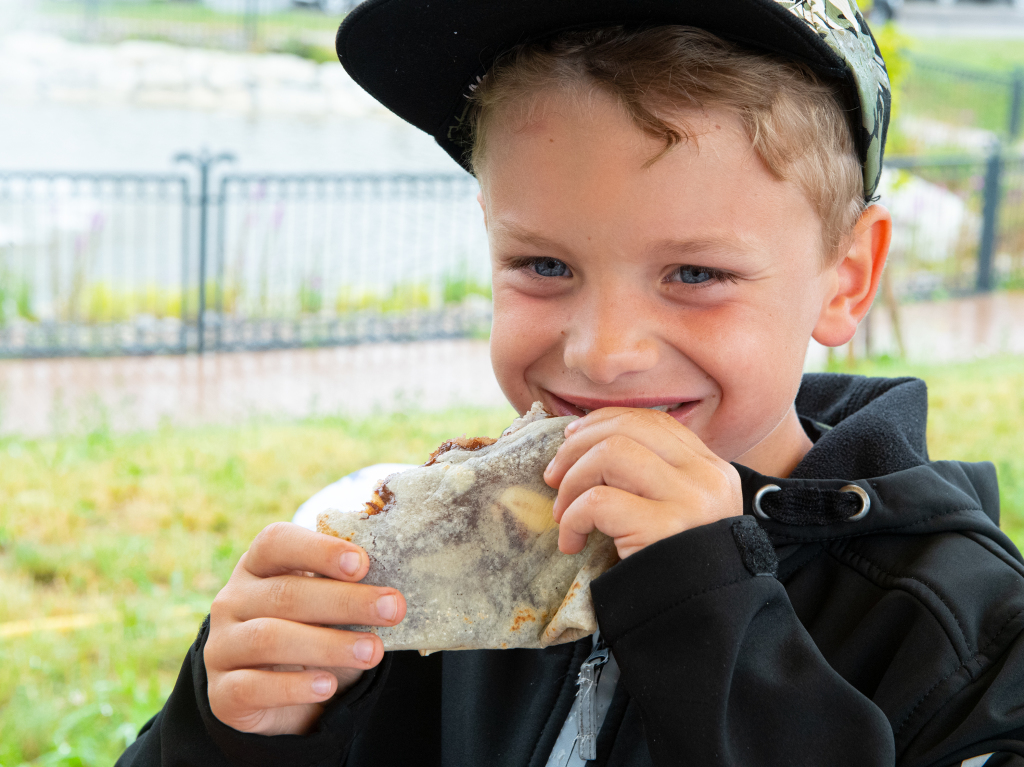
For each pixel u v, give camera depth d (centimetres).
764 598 95
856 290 118
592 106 97
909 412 130
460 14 108
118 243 1121
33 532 498
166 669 379
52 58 2100
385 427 674
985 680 99
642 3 98
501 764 119
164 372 843
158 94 2045
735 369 101
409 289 1049
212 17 2847
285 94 2105
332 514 104
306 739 104
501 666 128
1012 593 104
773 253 101
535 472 103
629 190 96
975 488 130
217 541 496
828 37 100
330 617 99
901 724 99
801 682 94
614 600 95
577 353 101
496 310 112
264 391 808
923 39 2459
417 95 126
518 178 103
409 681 132
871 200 119
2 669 371
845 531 112
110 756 319
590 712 112
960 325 1034
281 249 1070
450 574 101
